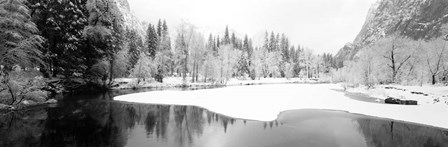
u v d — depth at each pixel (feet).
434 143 39.73
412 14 500.74
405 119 56.13
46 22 81.66
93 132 42.75
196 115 59.31
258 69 242.37
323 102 82.02
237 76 228.63
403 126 50.34
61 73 91.86
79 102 73.56
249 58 253.65
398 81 144.15
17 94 60.34
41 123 47.52
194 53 165.07
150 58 155.53
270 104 75.97
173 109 67.00
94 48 101.40
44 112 57.36
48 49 82.58
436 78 134.41
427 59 131.13
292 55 318.86
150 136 41.27
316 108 71.10
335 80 250.37
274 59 263.08
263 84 195.72
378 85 134.00
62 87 89.20
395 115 60.13
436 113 60.64
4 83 56.75
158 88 133.49
